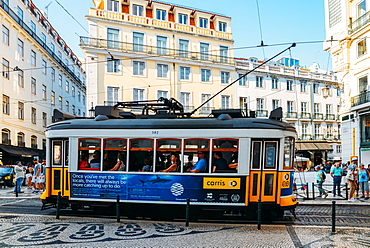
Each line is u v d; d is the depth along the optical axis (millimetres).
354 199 13375
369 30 19547
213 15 34500
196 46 33156
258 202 8055
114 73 29453
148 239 6934
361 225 8508
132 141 9102
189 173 8727
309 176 20375
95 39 28438
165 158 8930
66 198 9438
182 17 33250
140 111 30062
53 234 7301
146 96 30578
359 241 6891
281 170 8609
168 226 8133
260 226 7953
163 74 31609
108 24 29625
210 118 9336
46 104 33156
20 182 15883
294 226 8305
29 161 28078
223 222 8719
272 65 38938
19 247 6367
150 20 31406
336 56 22906
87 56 28750
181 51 32406
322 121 40531
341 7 21891
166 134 8938
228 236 7219
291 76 38750
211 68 33688
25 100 27953
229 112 9570
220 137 8695
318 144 39031
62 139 9617
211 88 33562
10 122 24984
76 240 6848
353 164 14430
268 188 8570
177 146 8883
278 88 37938
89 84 28641
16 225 8195
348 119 22078
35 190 16078
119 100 29547
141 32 30906
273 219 9227
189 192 8719
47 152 9727
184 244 6586
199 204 8656
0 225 8203
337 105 41906
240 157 8586
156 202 8844
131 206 9305
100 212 9828
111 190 9102
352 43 21609
